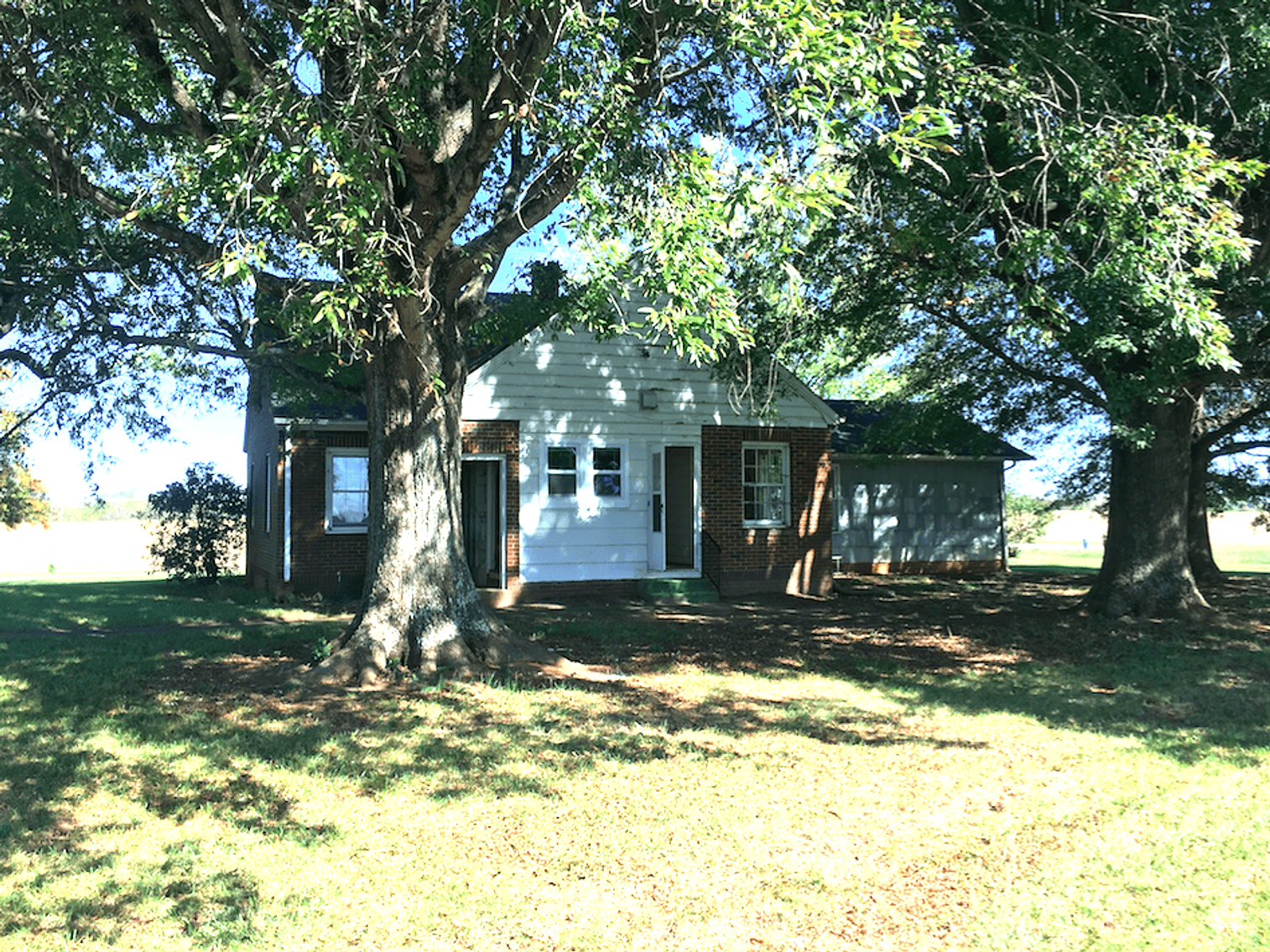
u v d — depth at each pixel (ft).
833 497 84.23
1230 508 90.02
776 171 25.71
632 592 64.08
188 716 29.01
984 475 89.40
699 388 66.08
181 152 38.78
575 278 40.47
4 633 48.19
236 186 26.50
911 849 18.15
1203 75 36.86
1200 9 36.06
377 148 25.79
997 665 39.58
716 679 36.19
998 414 60.49
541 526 61.67
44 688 33.42
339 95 29.35
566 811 20.34
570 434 62.59
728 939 14.56
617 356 63.98
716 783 22.40
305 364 51.01
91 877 16.63
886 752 25.45
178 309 50.72
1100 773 23.26
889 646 44.55
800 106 25.14
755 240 32.04
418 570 36.47
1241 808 20.40
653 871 17.08
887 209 41.06
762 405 53.26
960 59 31.48
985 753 25.30
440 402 37.40
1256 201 41.32
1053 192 37.76
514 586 60.54
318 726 27.73
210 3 29.58
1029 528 119.96
